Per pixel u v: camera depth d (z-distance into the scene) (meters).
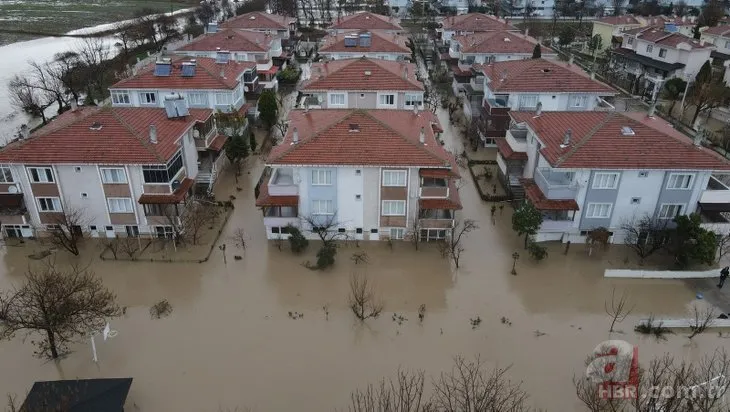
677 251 37.22
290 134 40.81
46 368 28.83
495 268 37.94
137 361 29.36
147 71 57.62
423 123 43.28
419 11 132.12
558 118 43.22
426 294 35.22
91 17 134.00
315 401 27.02
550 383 28.12
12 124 63.56
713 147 57.38
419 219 39.16
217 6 139.25
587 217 39.09
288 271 37.34
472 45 71.19
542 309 33.91
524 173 46.28
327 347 30.66
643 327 31.88
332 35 82.88
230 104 56.47
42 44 104.62
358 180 37.81
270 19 90.56
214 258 38.62
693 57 73.56
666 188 37.69
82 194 38.56
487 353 30.23
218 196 47.00
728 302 34.66
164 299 34.50
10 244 39.56
